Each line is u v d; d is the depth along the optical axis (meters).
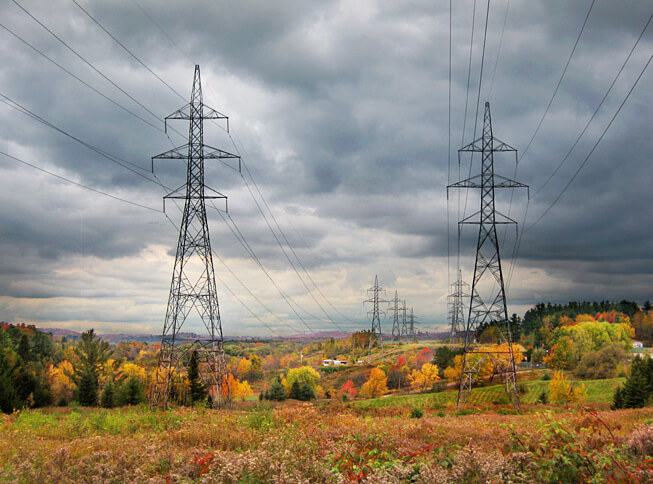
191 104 57.50
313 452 13.64
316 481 10.52
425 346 198.62
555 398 85.06
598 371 114.56
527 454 9.98
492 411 49.41
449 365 132.75
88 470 11.70
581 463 9.38
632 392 60.25
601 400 87.94
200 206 56.25
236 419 26.12
